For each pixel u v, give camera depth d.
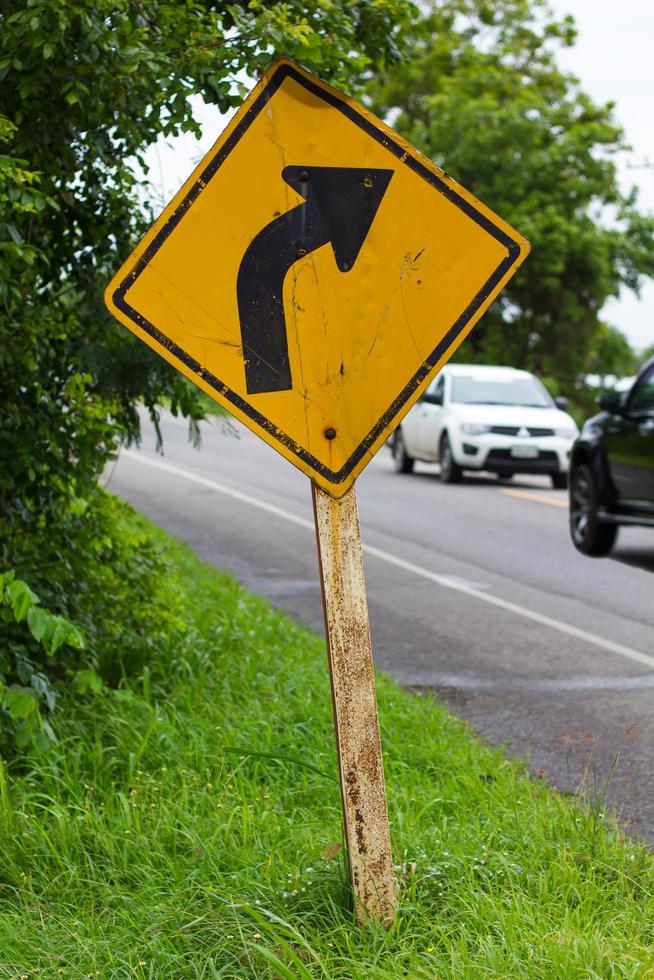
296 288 3.38
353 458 3.41
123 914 3.55
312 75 3.39
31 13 4.70
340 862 3.78
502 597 10.21
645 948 3.29
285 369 3.38
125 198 5.66
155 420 5.97
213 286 3.35
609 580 11.07
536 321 45.00
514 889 3.71
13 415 5.43
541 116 44.53
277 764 5.06
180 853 4.07
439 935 3.35
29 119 5.21
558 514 16.02
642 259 45.59
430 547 13.01
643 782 5.50
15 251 4.79
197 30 5.11
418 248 3.42
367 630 3.43
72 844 4.06
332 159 3.40
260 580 10.80
